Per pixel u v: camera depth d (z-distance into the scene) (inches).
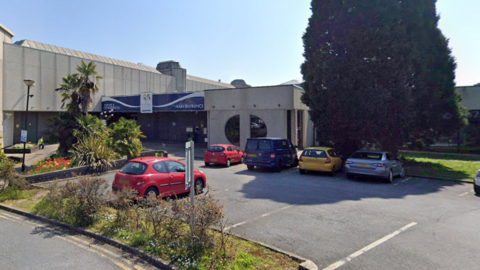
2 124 1002.7
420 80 636.1
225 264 179.6
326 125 661.9
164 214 221.5
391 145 634.8
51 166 526.0
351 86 610.5
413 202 361.7
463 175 553.3
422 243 225.3
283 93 871.1
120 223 251.3
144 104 1177.4
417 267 185.3
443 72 649.0
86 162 577.9
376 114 594.2
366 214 305.7
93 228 256.2
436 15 658.2
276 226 267.9
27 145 956.0
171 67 1830.7
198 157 879.1
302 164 568.4
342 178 535.2
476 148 871.1
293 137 900.0
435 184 488.7
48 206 310.0
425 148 950.4
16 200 366.3
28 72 1083.9
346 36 619.2
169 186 365.1
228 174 578.9
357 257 201.3
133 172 348.8
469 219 288.5
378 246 220.1
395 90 596.1
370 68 601.9
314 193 410.0
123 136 694.5
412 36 632.4
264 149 599.5
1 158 587.2
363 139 622.2
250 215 303.3
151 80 1625.2
